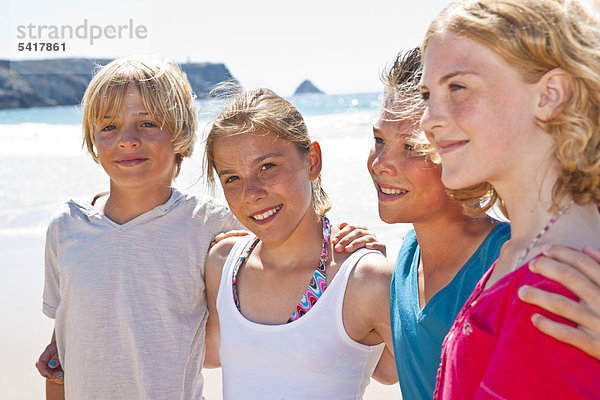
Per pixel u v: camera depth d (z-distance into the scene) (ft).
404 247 5.77
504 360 3.04
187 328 7.36
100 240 7.51
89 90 7.64
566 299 2.90
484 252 4.87
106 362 7.23
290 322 6.12
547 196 3.33
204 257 7.54
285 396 5.95
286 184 6.21
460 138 3.41
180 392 7.27
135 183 7.41
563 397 2.86
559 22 3.19
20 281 15.92
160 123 7.55
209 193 7.70
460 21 3.40
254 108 6.30
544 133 3.28
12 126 68.74
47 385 8.15
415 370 5.14
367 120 58.80
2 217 23.40
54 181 30.22
